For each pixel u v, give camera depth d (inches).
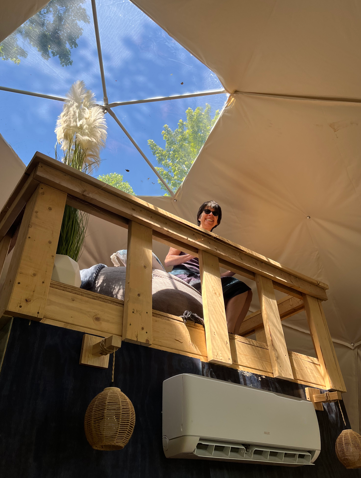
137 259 63.2
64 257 59.7
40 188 57.7
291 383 75.3
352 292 128.6
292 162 114.3
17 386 44.2
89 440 43.8
